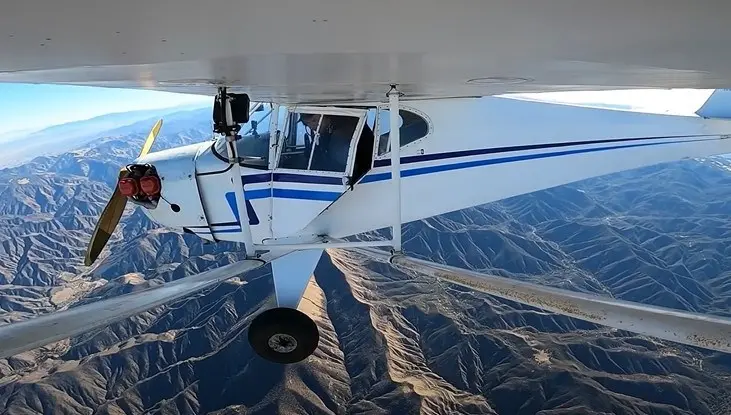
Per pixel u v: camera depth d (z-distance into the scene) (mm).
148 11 1354
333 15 1452
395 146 4672
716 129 6621
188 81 3277
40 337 3322
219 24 1522
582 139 6355
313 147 5645
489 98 6039
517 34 1707
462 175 6055
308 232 6012
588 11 1421
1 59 1979
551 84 3436
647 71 2549
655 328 2729
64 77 2918
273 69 2590
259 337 5262
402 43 1873
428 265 4762
